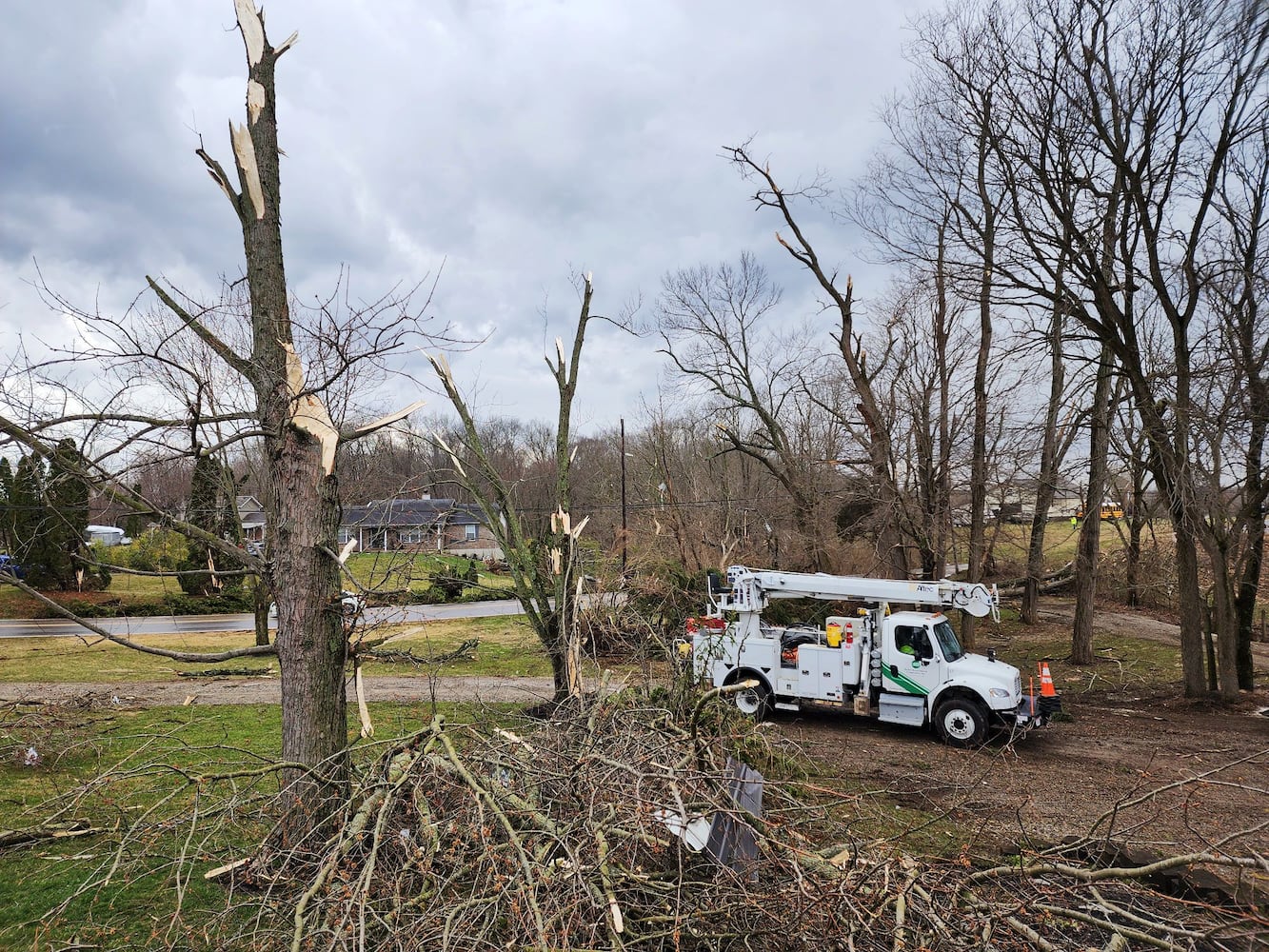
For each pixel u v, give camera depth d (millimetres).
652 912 4156
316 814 5211
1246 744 11898
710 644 10172
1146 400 14555
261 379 5871
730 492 33156
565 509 11227
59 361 5367
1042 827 7965
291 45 6277
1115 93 14641
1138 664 18547
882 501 21047
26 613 30016
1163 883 5672
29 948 4828
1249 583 15734
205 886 5648
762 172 21766
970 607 12719
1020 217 15680
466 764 5059
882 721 12492
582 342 12227
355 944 3643
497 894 3844
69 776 8828
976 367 21109
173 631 27375
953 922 4043
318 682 5750
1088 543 19047
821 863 4254
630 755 5207
